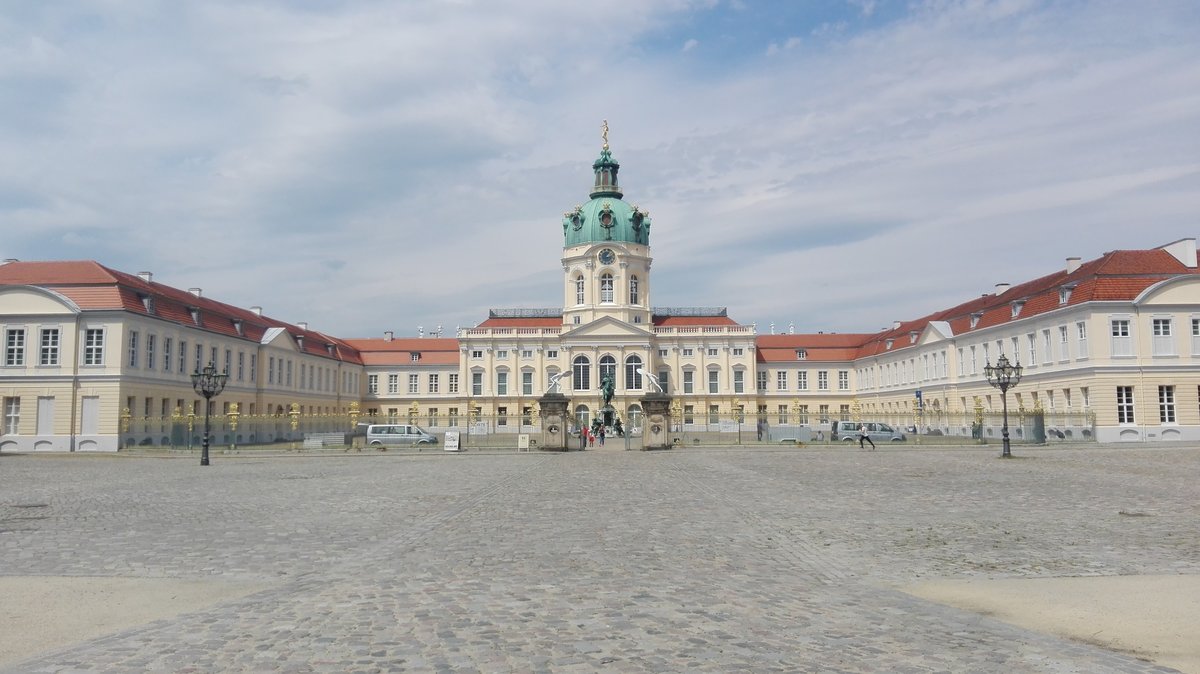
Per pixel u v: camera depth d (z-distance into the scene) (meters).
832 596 11.33
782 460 44.03
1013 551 14.81
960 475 31.86
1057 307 65.88
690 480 30.66
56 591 12.03
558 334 112.75
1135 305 61.09
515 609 10.51
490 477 32.94
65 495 25.89
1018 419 62.03
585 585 11.94
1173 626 9.87
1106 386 60.75
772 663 8.28
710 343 114.25
